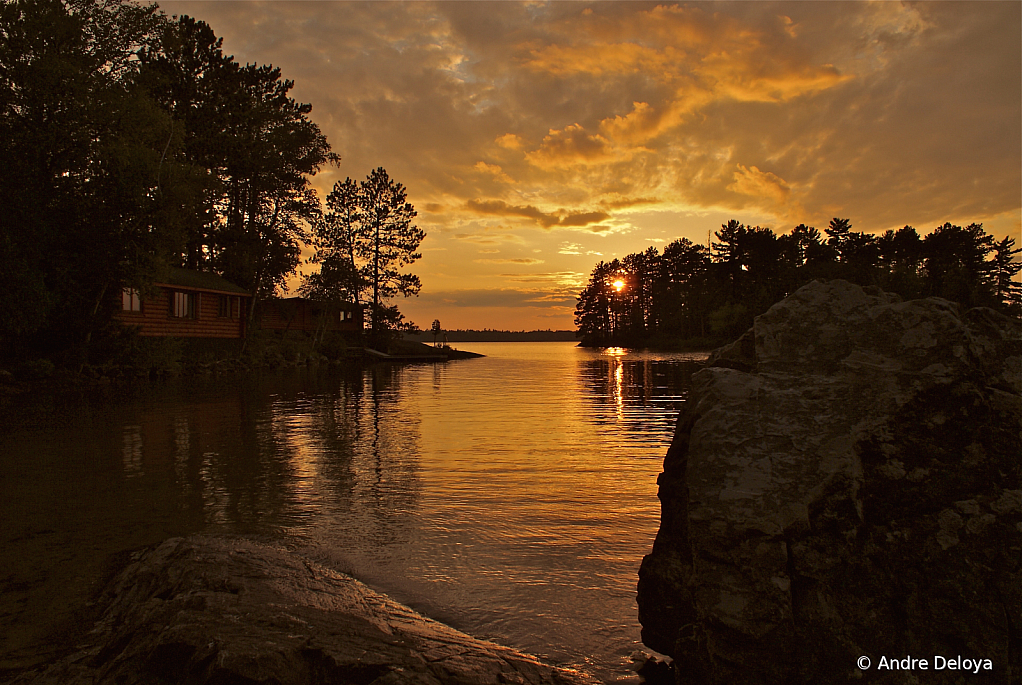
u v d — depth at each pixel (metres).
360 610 3.77
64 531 5.63
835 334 2.85
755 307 73.31
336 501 6.75
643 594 3.39
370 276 60.84
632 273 139.00
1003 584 2.27
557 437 11.62
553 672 3.12
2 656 3.33
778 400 2.70
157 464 8.75
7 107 22.84
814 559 2.38
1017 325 2.67
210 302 36.72
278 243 46.22
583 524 5.90
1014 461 2.39
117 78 26.72
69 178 23.80
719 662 2.42
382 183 60.16
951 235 74.81
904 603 2.34
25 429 11.98
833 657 2.32
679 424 3.37
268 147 44.25
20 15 23.12
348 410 16.27
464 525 5.86
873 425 2.53
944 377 2.50
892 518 2.43
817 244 84.75
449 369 41.91
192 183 25.98
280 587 4.03
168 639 3.01
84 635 3.61
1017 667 2.21
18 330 20.67
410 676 2.80
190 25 40.69
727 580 2.44
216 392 20.89
